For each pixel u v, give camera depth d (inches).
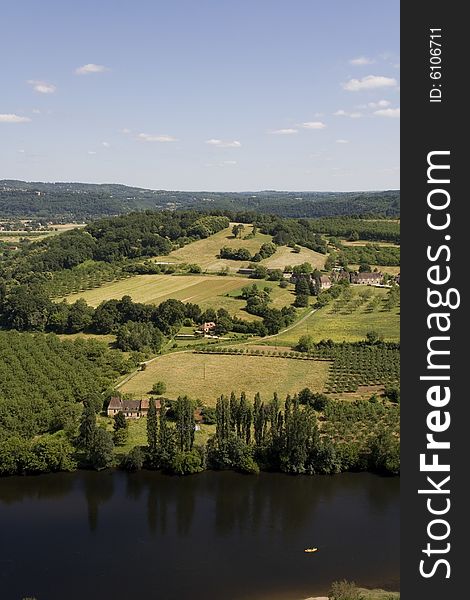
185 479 6235.2
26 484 6131.9
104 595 4377.5
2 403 7273.6
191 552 4931.1
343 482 6181.1
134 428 7253.9
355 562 4788.4
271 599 4343.0
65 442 6496.1
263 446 6505.9
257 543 5068.9
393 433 6914.4
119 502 5782.5
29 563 4766.2
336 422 7170.3
